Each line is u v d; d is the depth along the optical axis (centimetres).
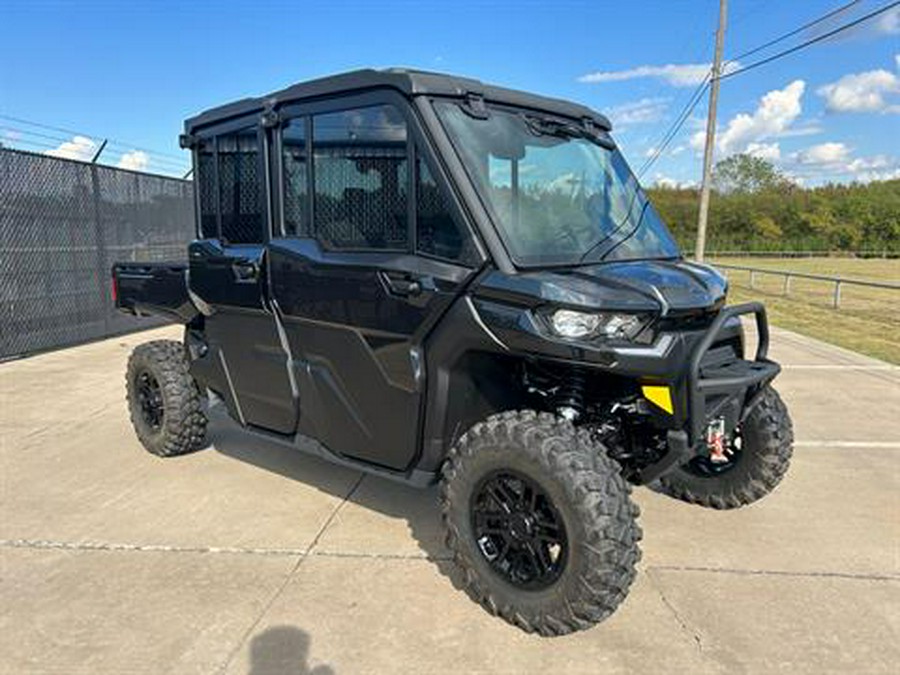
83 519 399
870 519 398
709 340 285
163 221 1227
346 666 268
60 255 982
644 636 286
